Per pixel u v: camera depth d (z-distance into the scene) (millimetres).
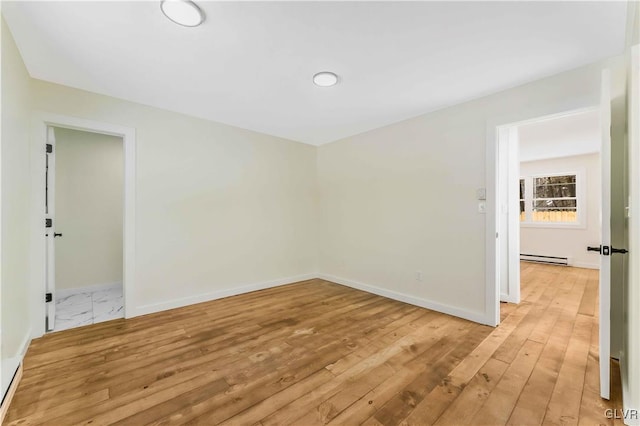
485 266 2725
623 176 2010
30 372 1902
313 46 1969
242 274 3850
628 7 1549
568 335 2465
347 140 4258
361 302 3424
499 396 1650
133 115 2961
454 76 2375
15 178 1989
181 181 3295
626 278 1805
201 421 1459
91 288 4008
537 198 6277
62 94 2572
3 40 1682
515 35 1827
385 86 2562
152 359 2078
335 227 4457
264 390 1714
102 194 4113
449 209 3016
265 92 2717
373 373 1890
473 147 2824
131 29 1784
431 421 1455
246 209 3898
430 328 2629
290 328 2639
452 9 1599
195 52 2049
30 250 2389
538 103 2408
